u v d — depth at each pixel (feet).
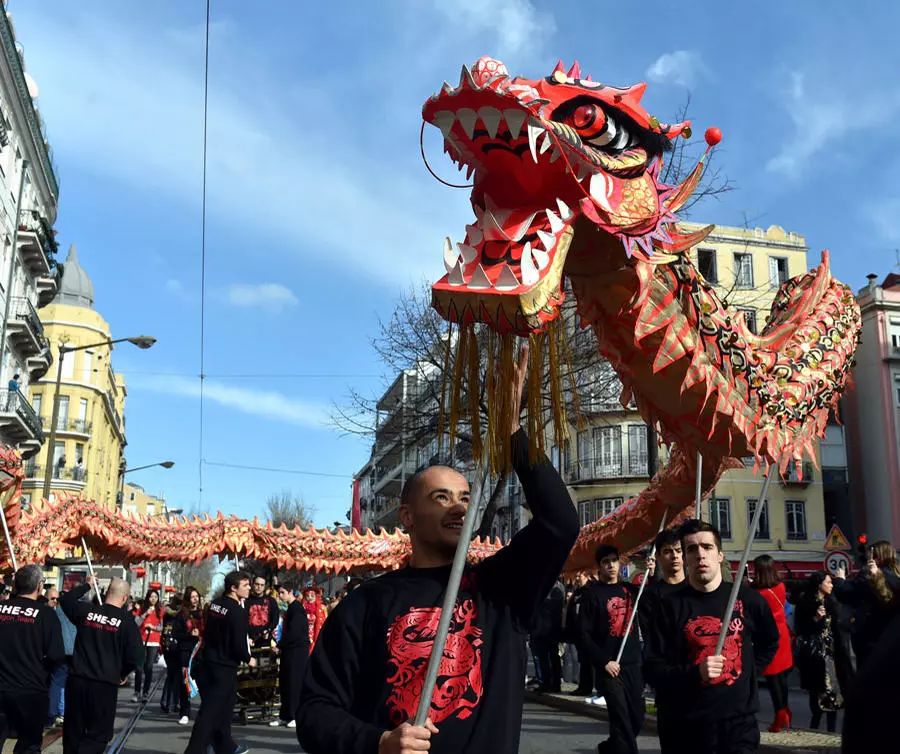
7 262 106.32
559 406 9.54
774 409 15.58
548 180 10.55
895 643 4.55
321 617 47.93
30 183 117.29
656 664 13.93
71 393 182.09
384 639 8.41
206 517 37.04
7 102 98.12
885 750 4.38
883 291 123.13
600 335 13.82
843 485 124.26
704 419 14.87
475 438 8.89
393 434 68.23
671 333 13.53
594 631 20.58
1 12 86.94
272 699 39.58
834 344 17.71
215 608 25.63
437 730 7.51
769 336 17.25
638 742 29.60
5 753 27.20
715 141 12.92
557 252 9.65
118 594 24.49
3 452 26.18
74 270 194.80
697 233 13.19
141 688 55.06
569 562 29.71
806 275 18.93
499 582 8.87
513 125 9.57
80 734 23.44
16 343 118.11
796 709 39.50
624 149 11.60
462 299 9.01
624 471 118.42
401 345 66.59
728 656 13.62
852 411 125.59
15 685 22.44
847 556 45.39
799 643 31.65
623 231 11.50
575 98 11.26
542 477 8.90
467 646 8.36
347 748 7.60
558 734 32.24
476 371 9.31
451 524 9.11
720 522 119.75
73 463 179.73
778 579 30.17
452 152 10.57
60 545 30.94
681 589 14.51
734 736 13.29
